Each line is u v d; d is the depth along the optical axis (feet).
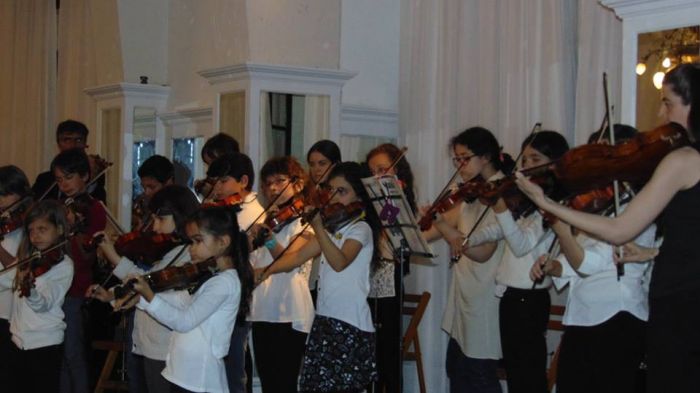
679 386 8.98
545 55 18.40
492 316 14.80
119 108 24.26
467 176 14.87
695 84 9.37
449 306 15.88
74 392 16.88
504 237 13.84
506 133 19.22
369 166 17.06
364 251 14.07
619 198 11.19
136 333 14.44
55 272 14.85
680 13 13.67
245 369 16.71
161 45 24.72
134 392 15.98
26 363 14.84
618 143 10.99
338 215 14.12
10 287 15.47
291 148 20.12
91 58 26.66
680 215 9.01
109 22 24.76
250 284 12.81
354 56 21.99
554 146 13.62
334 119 20.45
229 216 12.55
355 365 13.74
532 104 18.71
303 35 21.26
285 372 15.28
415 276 20.76
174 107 24.21
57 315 15.03
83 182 17.21
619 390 11.76
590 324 11.80
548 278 14.05
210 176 16.10
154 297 11.80
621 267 11.29
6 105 30.07
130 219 24.09
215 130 20.95
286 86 20.01
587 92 17.63
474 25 20.18
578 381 11.93
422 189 21.06
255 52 20.77
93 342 19.08
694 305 8.91
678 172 8.90
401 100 21.97
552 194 11.44
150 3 24.56
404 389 20.86
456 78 20.56
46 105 28.81
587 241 12.08
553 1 18.25
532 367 13.97
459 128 20.44
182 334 12.21
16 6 29.73
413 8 21.52
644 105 14.11
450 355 15.62
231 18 21.52
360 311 13.88
